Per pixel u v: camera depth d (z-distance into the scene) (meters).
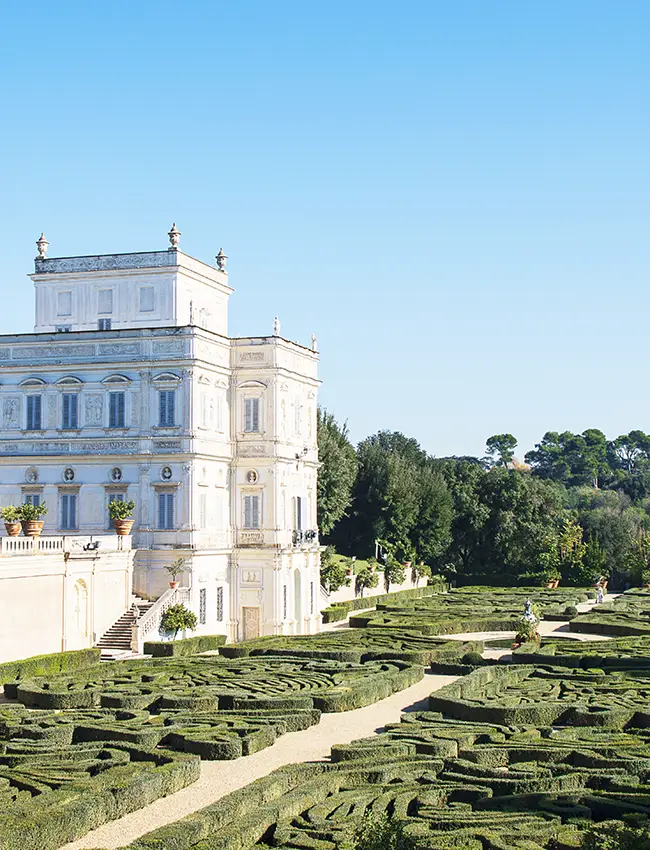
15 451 89.94
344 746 44.16
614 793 37.53
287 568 92.00
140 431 86.81
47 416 89.31
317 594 98.56
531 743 44.94
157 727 48.28
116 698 55.38
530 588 137.12
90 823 35.59
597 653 73.00
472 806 37.75
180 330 86.12
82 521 87.81
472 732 47.12
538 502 147.38
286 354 93.50
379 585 123.00
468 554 149.38
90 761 42.41
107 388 87.88
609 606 110.06
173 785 40.22
